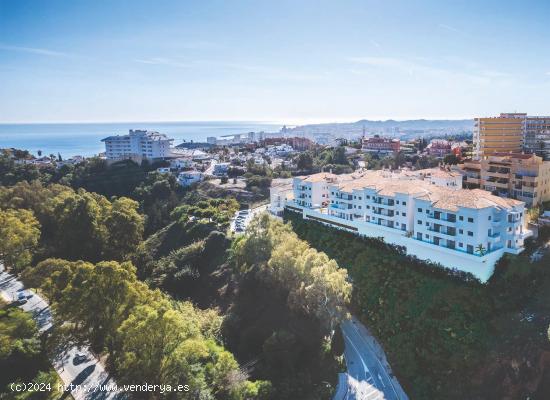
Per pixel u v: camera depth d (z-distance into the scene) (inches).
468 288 3053.6
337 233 4318.4
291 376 2704.2
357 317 3408.0
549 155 5925.2
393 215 3823.8
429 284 3240.7
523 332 2610.7
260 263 3604.8
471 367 2618.1
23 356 2532.0
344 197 4360.2
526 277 2928.2
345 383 2719.0
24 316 2881.4
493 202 3211.1
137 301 2768.2
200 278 4234.7
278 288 3400.6
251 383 2564.0
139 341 2342.5
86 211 4911.4
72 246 4714.6
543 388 2364.7
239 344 3068.4
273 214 5393.7
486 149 6235.2
